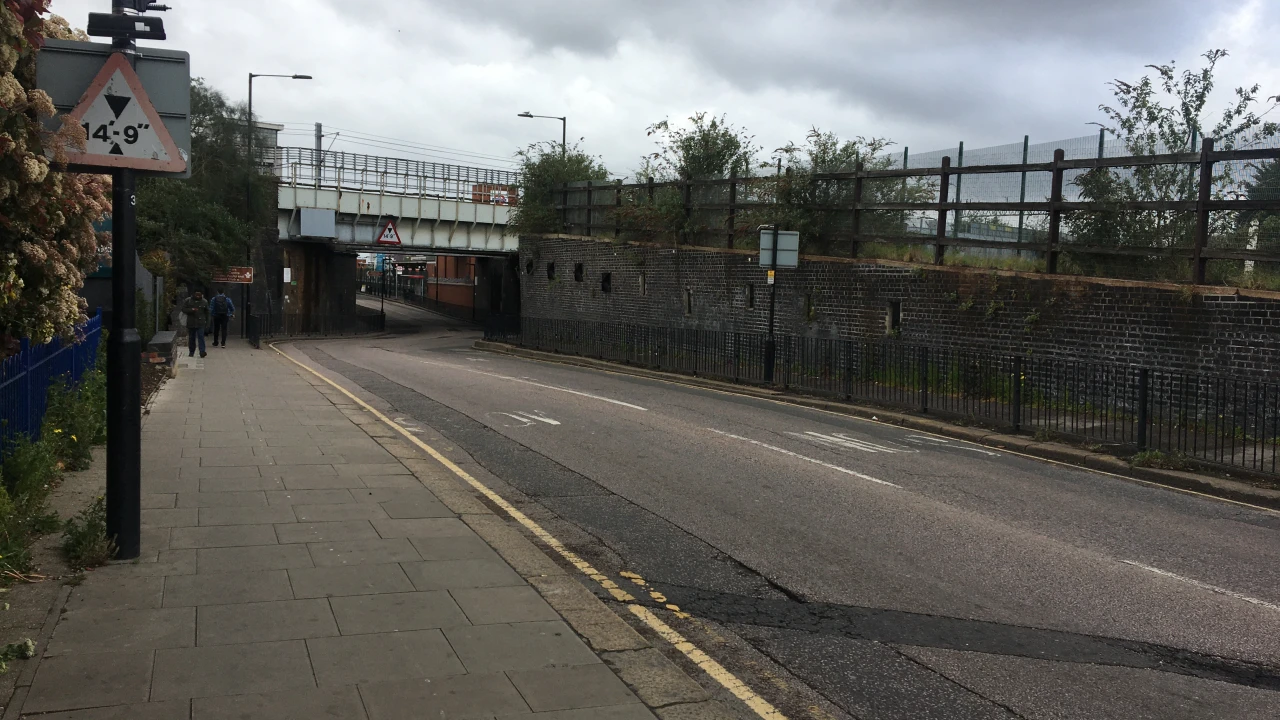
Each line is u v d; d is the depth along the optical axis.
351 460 10.05
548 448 11.82
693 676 4.91
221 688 4.17
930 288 20.02
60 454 8.51
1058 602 6.39
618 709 4.19
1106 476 11.54
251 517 7.32
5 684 4.11
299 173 47.00
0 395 7.06
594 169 42.00
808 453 11.96
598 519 8.30
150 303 23.92
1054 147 18.47
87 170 5.73
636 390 19.58
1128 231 16.59
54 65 5.62
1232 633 5.88
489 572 6.09
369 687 4.26
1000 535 8.13
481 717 4.03
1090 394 14.33
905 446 13.04
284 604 5.32
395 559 6.31
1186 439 12.00
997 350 18.38
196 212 36.88
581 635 5.10
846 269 22.55
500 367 25.55
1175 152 16.97
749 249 26.58
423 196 49.66
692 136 32.59
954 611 6.15
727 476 10.28
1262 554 7.88
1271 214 14.45
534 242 40.81
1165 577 7.07
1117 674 5.18
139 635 4.75
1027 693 4.88
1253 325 13.85
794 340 20.92
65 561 5.86
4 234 5.09
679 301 30.09
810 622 5.89
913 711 4.63
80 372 11.67
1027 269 18.39
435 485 8.89
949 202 20.27
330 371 23.08
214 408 14.15
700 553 7.34
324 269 55.75
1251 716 4.67
